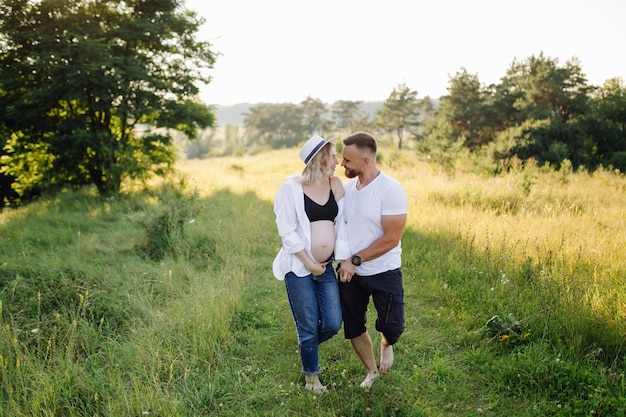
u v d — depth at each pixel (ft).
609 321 12.51
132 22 44.96
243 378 11.69
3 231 28.84
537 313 13.75
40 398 10.07
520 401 10.53
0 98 44.27
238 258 21.35
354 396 10.44
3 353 11.43
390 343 10.90
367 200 10.18
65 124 43.50
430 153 69.00
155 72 48.32
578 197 33.94
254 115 374.84
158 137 48.52
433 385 11.19
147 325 14.20
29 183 50.34
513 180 37.63
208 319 13.82
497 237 21.67
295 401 10.52
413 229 25.75
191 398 10.70
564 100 120.26
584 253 18.49
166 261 21.43
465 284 17.28
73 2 42.24
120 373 11.35
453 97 145.38
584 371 10.78
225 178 59.31
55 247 24.58
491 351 12.78
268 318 15.33
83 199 42.27
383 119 259.80
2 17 41.11
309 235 10.35
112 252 23.13
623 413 9.45
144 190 48.83
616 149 92.43
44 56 39.17
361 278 10.50
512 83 134.92
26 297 15.21
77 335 12.69
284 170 81.25
